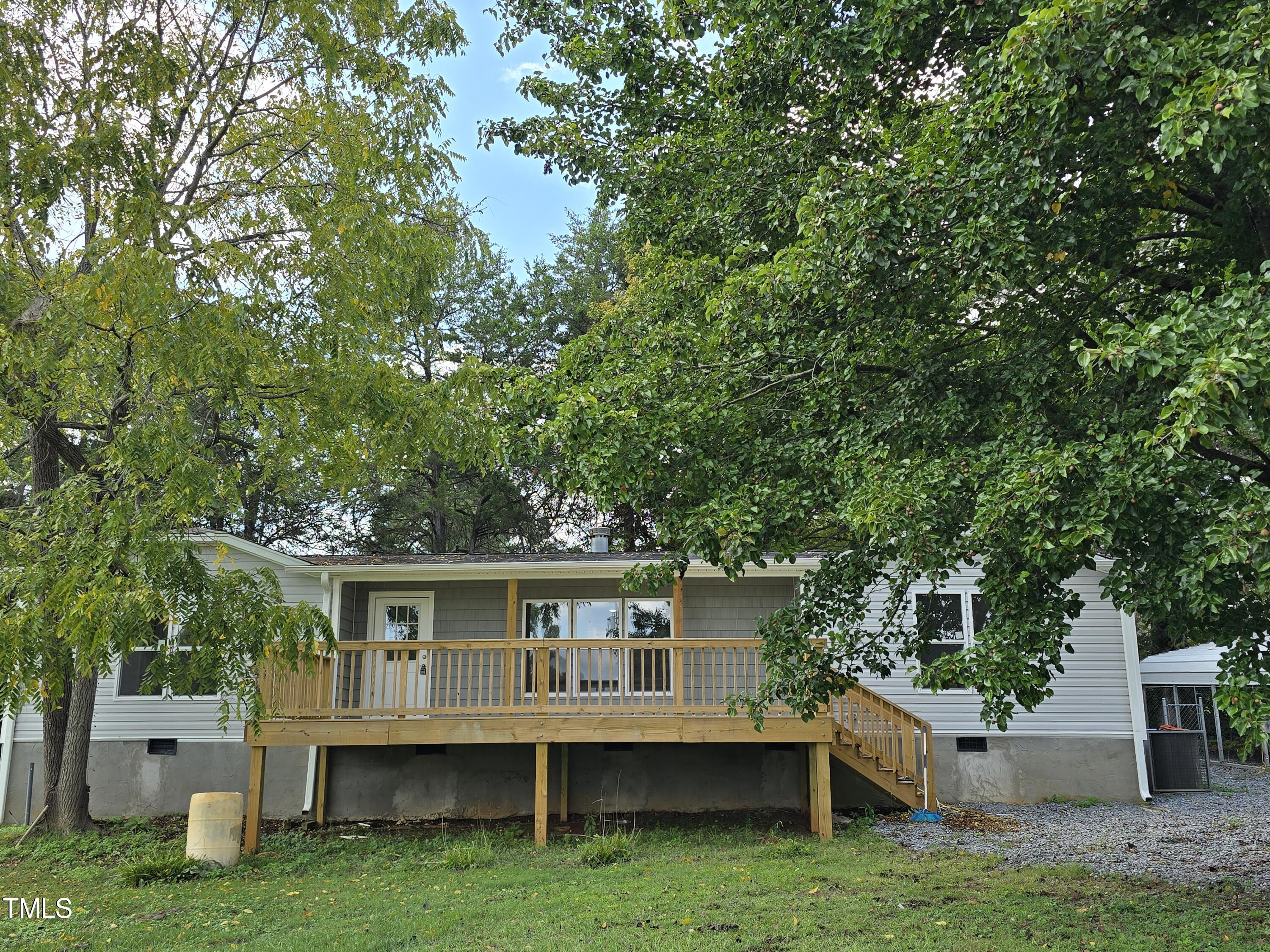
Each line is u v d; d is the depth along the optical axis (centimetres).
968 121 672
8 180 798
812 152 999
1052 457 586
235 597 873
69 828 1360
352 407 1002
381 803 1570
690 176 1206
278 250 977
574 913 868
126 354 808
